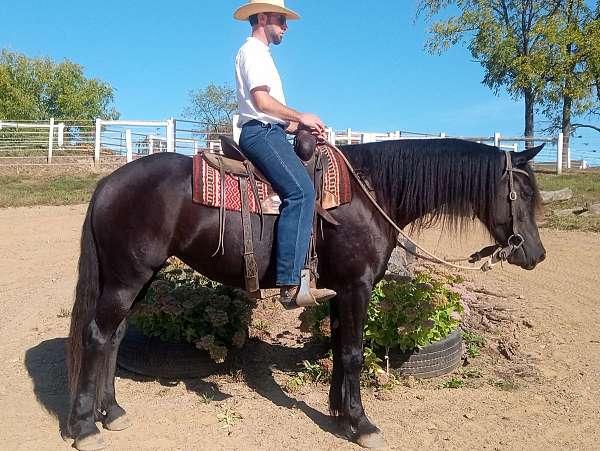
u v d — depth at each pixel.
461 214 3.60
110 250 3.28
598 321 6.11
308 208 3.26
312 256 3.37
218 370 4.46
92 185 16.92
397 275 4.82
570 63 27.50
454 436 3.59
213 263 3.43
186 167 3.38
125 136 20.69
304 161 3.38
